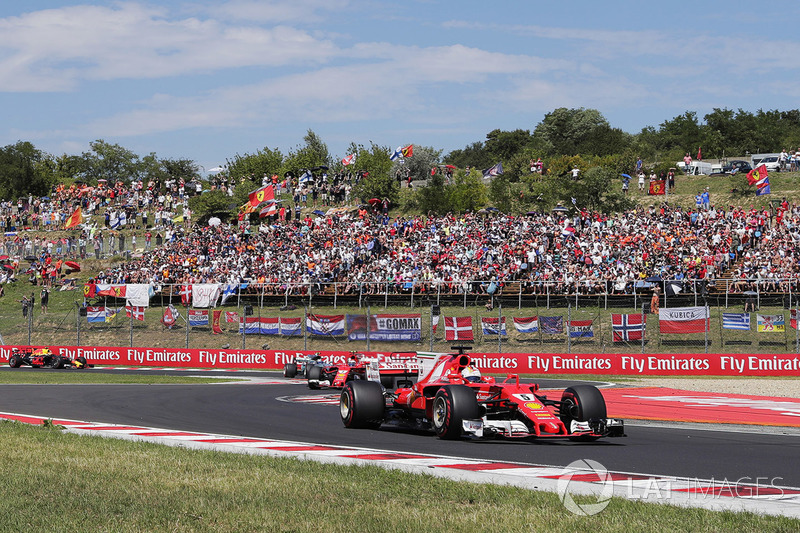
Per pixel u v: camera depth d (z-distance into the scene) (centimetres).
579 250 4175
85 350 4119
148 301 4588
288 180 6831
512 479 912
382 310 4106
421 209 5834
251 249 4894
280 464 1006
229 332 4128
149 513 735
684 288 3728
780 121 10850
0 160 9544
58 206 6888
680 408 1881
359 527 682
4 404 2005
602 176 5488
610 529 669
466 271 4122
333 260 4484
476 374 1366
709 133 8844
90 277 5288
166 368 3906
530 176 6819
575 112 11338
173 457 1070
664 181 6106
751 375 3127
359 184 6119
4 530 672
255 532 674
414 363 1692
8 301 5081
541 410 1202
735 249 4084
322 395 2311
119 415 1752
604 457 1080
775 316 3281
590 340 3462
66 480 898
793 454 1127
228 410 1855
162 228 6156
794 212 4472
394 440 1282
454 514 724
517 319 3584
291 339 3934
